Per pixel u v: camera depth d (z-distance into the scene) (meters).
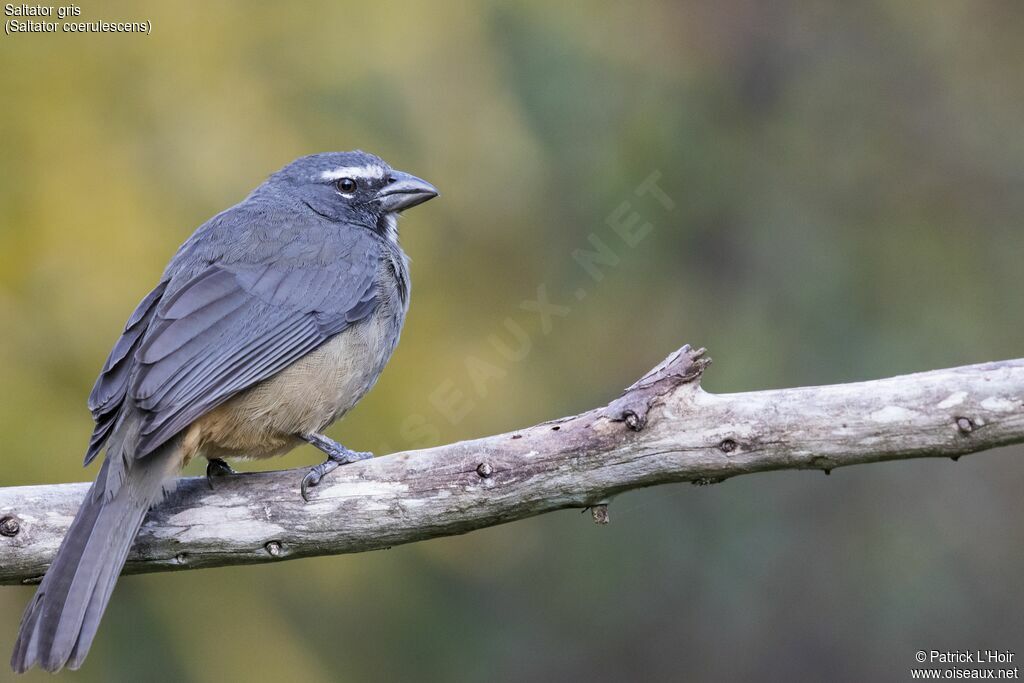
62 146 11.87
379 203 10.59
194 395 8.33
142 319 8.65
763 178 17.06
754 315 16.12
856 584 16.20
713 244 16.64
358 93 13.29
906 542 16.22
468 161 13.84
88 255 11.62
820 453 7.43
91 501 7.69
